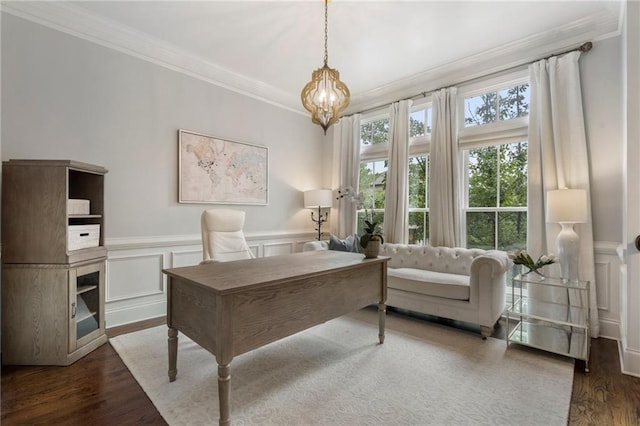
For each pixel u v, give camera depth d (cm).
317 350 243
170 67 338
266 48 331
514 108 335
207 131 371
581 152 279
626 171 212
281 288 176
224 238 304
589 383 195
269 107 442
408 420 159
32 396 182
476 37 306
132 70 311
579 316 247
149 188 324
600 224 277
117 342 259
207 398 179
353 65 365
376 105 452
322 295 203
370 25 287
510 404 173
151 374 206
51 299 220
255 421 159
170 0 255
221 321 147
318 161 515
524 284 330
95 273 254
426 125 404
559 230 287
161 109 332
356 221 464
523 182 330
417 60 352
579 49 284
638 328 205
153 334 278
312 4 259
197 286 161
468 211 367
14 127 247
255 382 196
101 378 202
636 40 207
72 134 275
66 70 271
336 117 255
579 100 281
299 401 176
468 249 348
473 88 359
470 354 236
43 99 260
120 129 303
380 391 186
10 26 245
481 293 269
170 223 340
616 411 167
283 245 459
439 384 193
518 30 294
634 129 207
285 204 464
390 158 414
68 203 227
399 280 321
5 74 243
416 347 248
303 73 391
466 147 362
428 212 398
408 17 275
